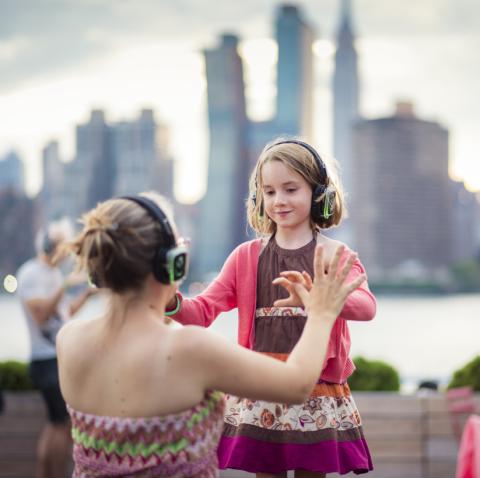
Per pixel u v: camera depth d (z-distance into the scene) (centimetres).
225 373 155
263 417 210
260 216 228
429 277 14212
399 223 14700
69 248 162
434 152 14838
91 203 14688
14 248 12794
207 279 14600
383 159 14775
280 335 213
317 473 211
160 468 154
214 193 15375
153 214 161
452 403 414
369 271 14425
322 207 218
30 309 420
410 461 426
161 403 155
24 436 443
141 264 158
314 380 159
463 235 15100
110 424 156
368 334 3600
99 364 160
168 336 159
